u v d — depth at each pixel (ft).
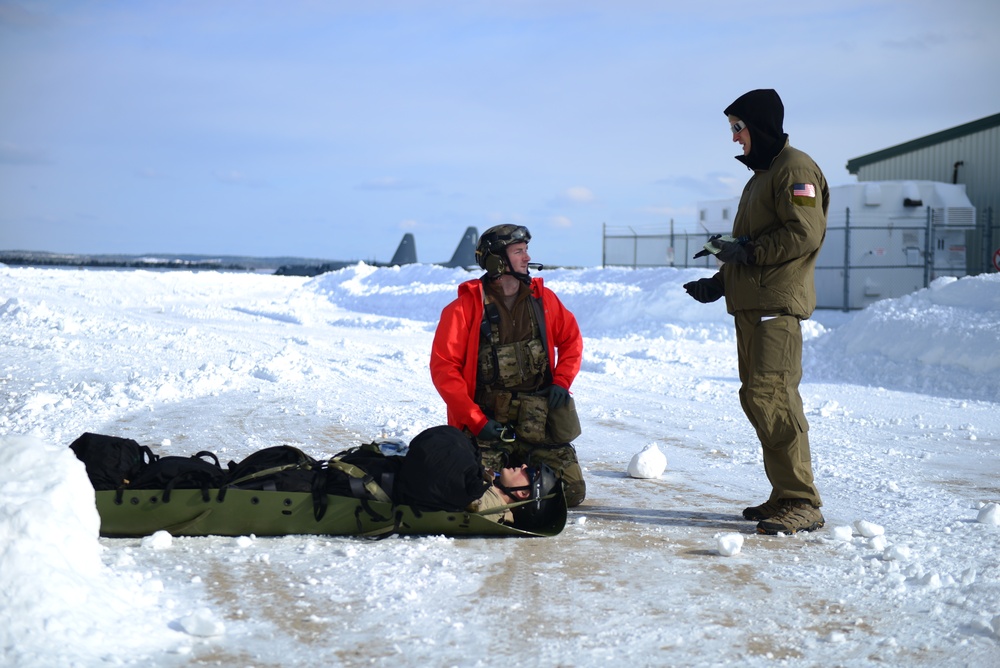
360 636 10.37
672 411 32.42
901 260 89.56
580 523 16.15
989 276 46.29
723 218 106.01
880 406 34.42
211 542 14.42
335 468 15.03
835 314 84.84
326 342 57.88
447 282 112.47
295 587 12.12
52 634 9.43
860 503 18.17
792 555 14.11
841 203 90.89
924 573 12.78
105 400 32.07
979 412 32.91
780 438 15.66
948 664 9.70
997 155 100.94
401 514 14.84
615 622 10.94
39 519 10.80
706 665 9.64
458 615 11.14
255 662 9.53
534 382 17.03
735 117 16.15
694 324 70.59
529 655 9.86
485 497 15.26
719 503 18.16
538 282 17.11
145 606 10.98
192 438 25.04
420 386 38.37
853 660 9.80
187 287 135.03
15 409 29.73
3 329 55.88
